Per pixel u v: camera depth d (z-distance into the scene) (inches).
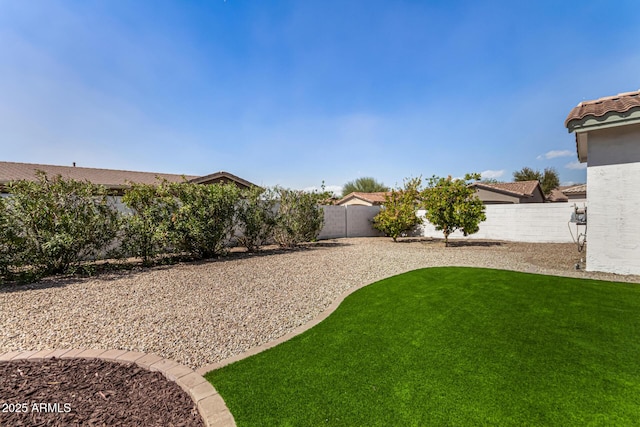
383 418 86.3
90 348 137.6
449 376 107.6
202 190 380.2
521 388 98.7
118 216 336.5
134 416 89.3
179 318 175.8
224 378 110.5
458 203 481.4
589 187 265.6
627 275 249.8
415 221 609.3
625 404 89.1
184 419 88.5
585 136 276.4
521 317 161.0
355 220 736.3
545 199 1310.3
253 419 87.0
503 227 593.9
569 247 465.4
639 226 245.9
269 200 473.1
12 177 540.7
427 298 201.9
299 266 331.0
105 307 195.3
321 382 106.4
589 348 125.2
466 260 357.1
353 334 149.8
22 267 299.0
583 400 91.5
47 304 202.1
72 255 308.2
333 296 219.9
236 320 173.0
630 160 247.6
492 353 123.2
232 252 448.5
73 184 312.7
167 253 376.2
